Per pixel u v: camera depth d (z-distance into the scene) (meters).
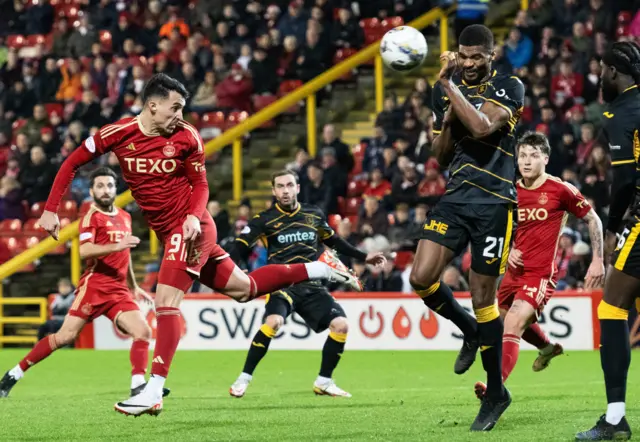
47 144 36.34
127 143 11.33
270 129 35.19
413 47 11.36
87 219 16.39
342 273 12.80
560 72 31.86
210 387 18.89
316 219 17.25
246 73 35.47
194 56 36.81
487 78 10.73
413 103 31.52
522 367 21.64
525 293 14.73
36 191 35.12
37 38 42.75
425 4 36.66
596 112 30.95
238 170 32.47
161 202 11.49
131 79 37.53
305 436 10.76
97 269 16.47
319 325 16.59
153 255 32.94
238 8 37.91
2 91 40.44
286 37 35.84
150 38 39.69
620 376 9.83
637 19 32.59
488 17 37.28
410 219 28.80
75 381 20.44
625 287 9.86
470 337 11.45
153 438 10.84
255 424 12.00
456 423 11.49
